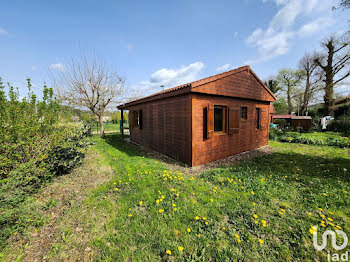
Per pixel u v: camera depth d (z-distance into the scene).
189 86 4.20
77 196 2.83
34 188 2.96
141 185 3.16
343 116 13.11
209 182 3.47
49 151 3.52
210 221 2.15
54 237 1.90
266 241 1.83
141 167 4.27
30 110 3.22
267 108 7.76
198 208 2.42
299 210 2.41
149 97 6.40
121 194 2.88
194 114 4.47
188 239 1.85
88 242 1.82
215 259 1.61
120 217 2.22
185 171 4.25
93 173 3.95
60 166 3.82
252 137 6.89
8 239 1.80
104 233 1.96
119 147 7.59
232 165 4.73
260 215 2.28
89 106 10.62
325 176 3.76
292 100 23.70
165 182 3.29
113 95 11.08
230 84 5.31
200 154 4.76
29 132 3.05
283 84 24.05
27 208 2.26
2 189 2.08
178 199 2.67
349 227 2.05
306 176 3.75
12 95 3.01
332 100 15.69
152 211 2.35
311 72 18.73
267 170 4.20
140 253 1.67
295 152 6.41
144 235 1.91
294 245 1.78
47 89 3.47
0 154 2.68
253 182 3.38
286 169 4.31
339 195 2.83
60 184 3.29
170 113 5.43
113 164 4.68
